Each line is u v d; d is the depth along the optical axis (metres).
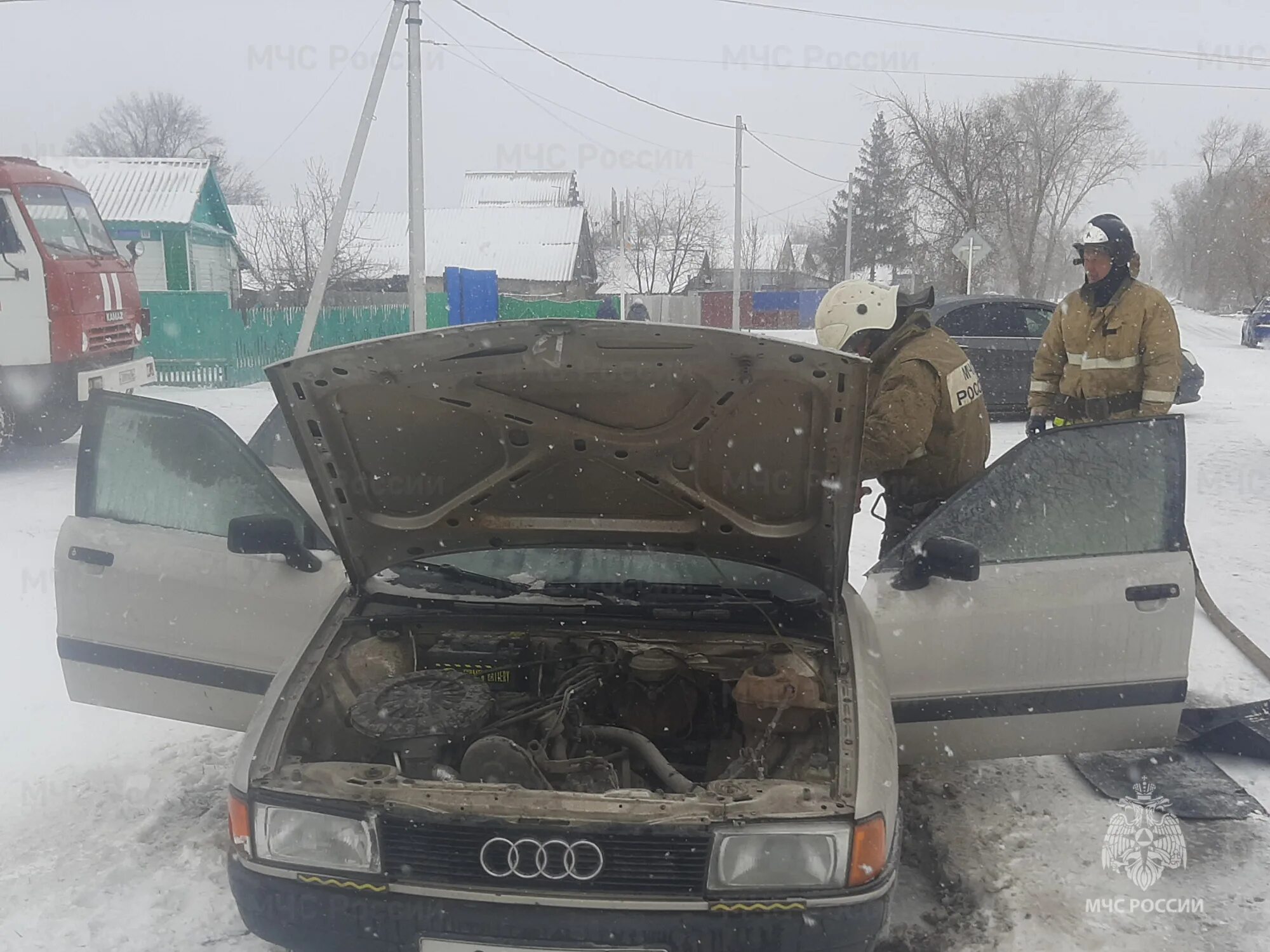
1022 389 12.50
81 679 3.81
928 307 4.32
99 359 10.88
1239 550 7.34
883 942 3.19
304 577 3.65
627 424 3.02
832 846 2.53
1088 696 3.49
